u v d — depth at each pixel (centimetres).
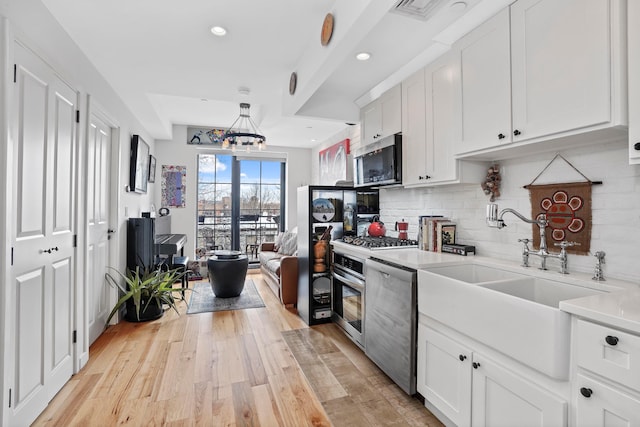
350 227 347
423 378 184
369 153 296
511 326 129
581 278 154
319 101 325
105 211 303
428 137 230
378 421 175
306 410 184
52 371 191
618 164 150
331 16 191
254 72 280
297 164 611
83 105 229
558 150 175
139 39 224
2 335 143
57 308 197
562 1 138
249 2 187
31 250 168
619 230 150
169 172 532
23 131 160
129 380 214
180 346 269
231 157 587
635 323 92
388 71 264
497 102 170
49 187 186
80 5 186
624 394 95
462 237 241
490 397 141
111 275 317
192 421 174
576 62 133
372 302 235
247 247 596
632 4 115
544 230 175
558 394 115
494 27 171
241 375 223
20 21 161
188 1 185
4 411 144
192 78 290
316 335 297
